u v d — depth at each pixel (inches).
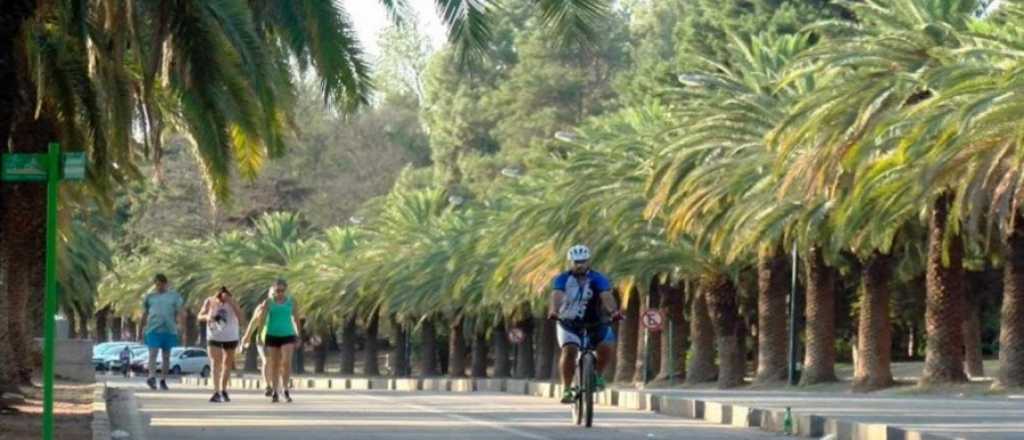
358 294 3508.9
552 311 775.7
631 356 2620.6
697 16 3065.9
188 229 4205.2
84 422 714.8
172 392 1257.4
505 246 2568.9
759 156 1800.0
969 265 2081.7
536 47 3811.5
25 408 818.2
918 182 1369.3
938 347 1701.5
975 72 1405.0
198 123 755.4
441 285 3083.2
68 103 825.5
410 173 4210.1
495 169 3875.5
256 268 3855.8
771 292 2080.5
